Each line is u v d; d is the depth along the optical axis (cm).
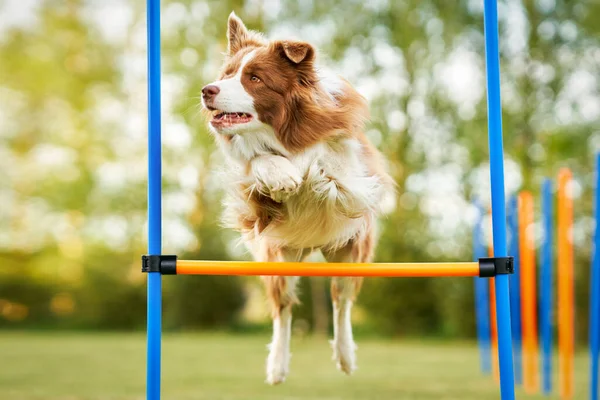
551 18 1375
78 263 1722
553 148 1343
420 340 1402
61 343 1247
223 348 1152
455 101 1412
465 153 1409
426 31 1414
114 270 1683
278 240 370
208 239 1521
